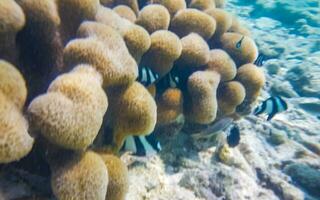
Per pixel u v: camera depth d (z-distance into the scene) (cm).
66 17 26
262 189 46
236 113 51
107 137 27
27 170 22
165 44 36
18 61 24
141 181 35
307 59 100
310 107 76
